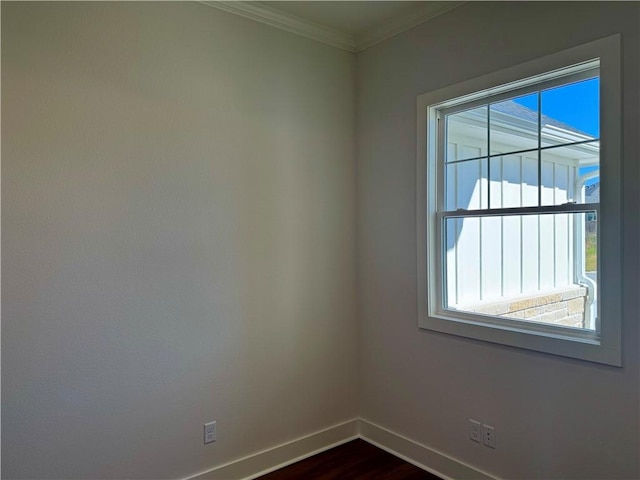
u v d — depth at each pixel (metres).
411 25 2.63
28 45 1.85
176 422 2.26
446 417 2.48
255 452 2.54
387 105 2.80
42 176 1.88
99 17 2.02
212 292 2.38
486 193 2.37
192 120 2.30
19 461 1.85
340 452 2.80
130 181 2.11
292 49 2.70
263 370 2.58
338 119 2.93
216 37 2.38
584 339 1.96
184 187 2.27
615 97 1.81
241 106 2.48
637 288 1.77
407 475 2.53
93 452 2.02
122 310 2.09
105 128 2.04
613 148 1.82
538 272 2.17
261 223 2.57
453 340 2.45
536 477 2.09
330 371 2.89
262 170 2.57
